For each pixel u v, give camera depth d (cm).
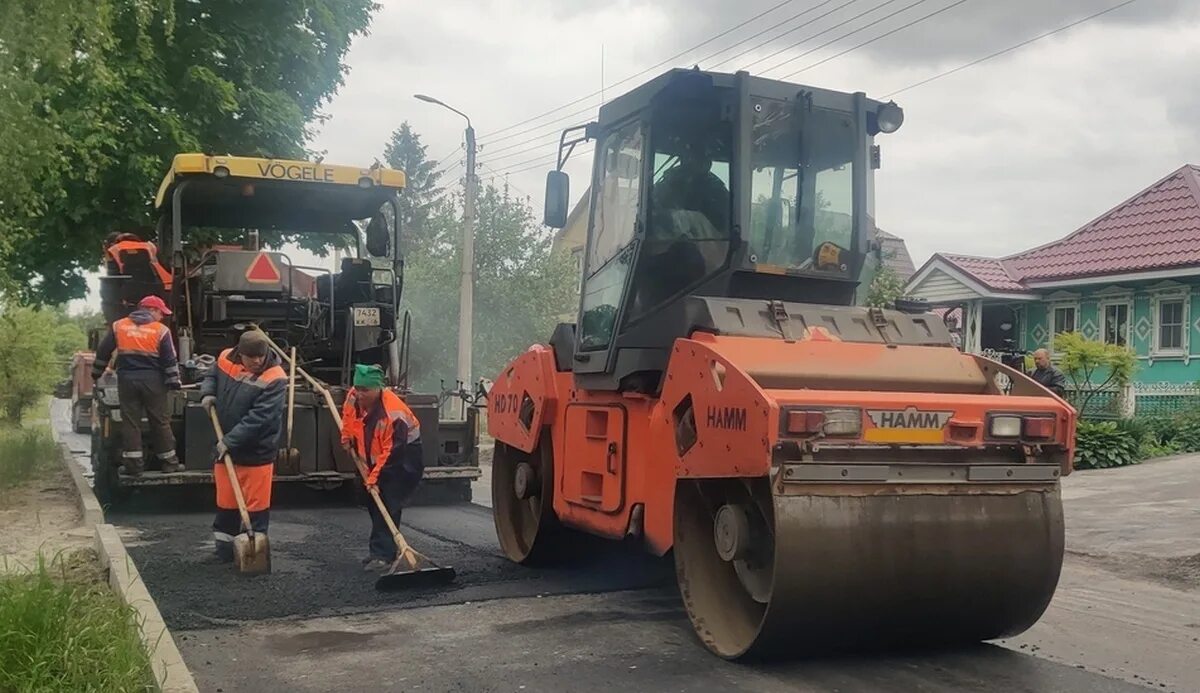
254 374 730
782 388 516
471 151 1962
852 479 479
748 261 598
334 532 871
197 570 704
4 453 1266
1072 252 2030
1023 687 481
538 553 735
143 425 945
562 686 472
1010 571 509
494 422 816
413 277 2442
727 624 543
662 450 578
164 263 1084
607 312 664
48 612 432
